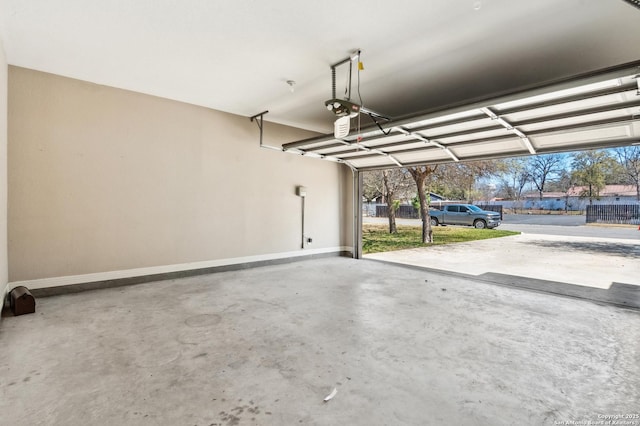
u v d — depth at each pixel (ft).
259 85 14.51
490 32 9.73
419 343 9.07
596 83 8.58
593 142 13.24
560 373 7.43
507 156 15.79
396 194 39.63
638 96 9.53
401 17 9.01
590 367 7.73
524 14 8.75
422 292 14.65
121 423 5.60
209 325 10.34
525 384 6.95
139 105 15.65
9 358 8.00
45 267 13.39
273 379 7.09
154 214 16.22
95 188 14.53
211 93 15.69
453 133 14.33
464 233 37.29
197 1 8.46
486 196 40.29
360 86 14.30
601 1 8.14
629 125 11.39
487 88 14.48
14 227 12.67
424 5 8.44
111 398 6.35
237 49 11.11
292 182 22.15
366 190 41.47
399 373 7.39
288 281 16.57
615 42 10.23
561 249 27.89
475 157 17.07
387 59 11.64
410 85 14.11
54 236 13.57
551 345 8.99
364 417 5.79
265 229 20.74
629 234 30.35
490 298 13.74
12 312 11.32
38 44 10.94
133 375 7.23
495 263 23.66
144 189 15.89
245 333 9.71
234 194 19.21
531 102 10.43
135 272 15.69
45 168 13.34
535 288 15.52
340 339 9.31
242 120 19.48
